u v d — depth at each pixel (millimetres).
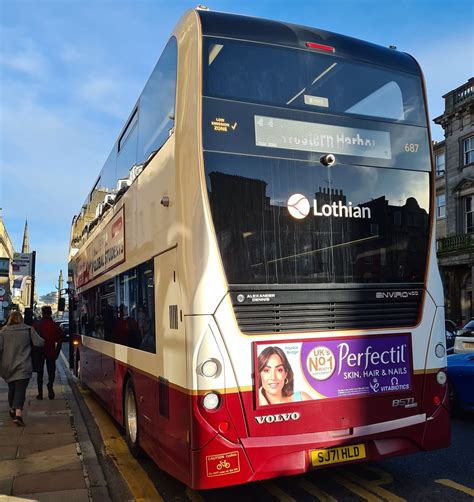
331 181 4695
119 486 5336
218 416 4027
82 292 11562
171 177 4711
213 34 4531
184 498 4980
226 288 4172
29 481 5266
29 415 8688
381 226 4855
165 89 5125
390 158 5020
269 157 4480
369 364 4633
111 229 7734
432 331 4965
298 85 4742
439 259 32438
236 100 4461
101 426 8164
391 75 5203
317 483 5227
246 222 4309
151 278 5309
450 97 33281
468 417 7996
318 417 4363
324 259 4570
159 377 4938
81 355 11938
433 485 5078
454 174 32906
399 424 4668
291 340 4340
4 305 37188
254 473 4074
